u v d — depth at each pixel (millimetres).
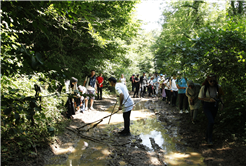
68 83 5969
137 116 7914
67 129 5496
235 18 11414
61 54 8281
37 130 3998
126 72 18859
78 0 2000
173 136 5297
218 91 4449
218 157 3744
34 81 3816
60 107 5977
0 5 1993
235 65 4629
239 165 3285
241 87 5031
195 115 5871
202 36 4902
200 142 4578
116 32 10164
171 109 9008
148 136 5352
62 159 3795
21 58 1709
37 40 7113
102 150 4309
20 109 1722
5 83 3180
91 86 8438
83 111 7961
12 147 3418
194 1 18984
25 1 2033
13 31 3156
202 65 4648
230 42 4699
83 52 9961
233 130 4543
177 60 4945
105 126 6230
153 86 14633
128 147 4512
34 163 3449
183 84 7793
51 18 5316
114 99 12758
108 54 10461
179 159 3865
